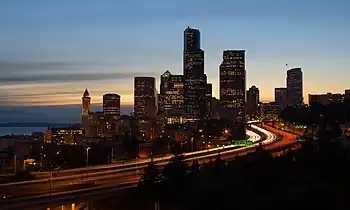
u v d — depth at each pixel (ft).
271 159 488.44
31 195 345.31
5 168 584.81
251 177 432.25
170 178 419.33
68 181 417.28
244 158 502.79
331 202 368.68
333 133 585.22
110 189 387.14
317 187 392.68
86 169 501.15
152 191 401.90
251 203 381.19
